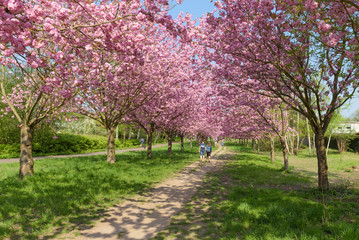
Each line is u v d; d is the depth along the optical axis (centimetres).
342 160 1980
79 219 543
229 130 2081
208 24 735
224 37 726
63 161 1540
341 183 957
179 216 567
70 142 2556
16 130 2138
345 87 725
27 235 441
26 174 930
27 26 344
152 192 823
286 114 1584
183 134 2875
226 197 743
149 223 523
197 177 1132
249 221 498
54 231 472
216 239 424
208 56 914
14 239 426
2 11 309
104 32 452
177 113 1936
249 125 1653
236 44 707
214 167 1516
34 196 659
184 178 1105
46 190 726
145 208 637
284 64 688
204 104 1992
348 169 1362
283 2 553
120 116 1350
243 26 667
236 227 462
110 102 1180
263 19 604
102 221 535
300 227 458
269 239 400
